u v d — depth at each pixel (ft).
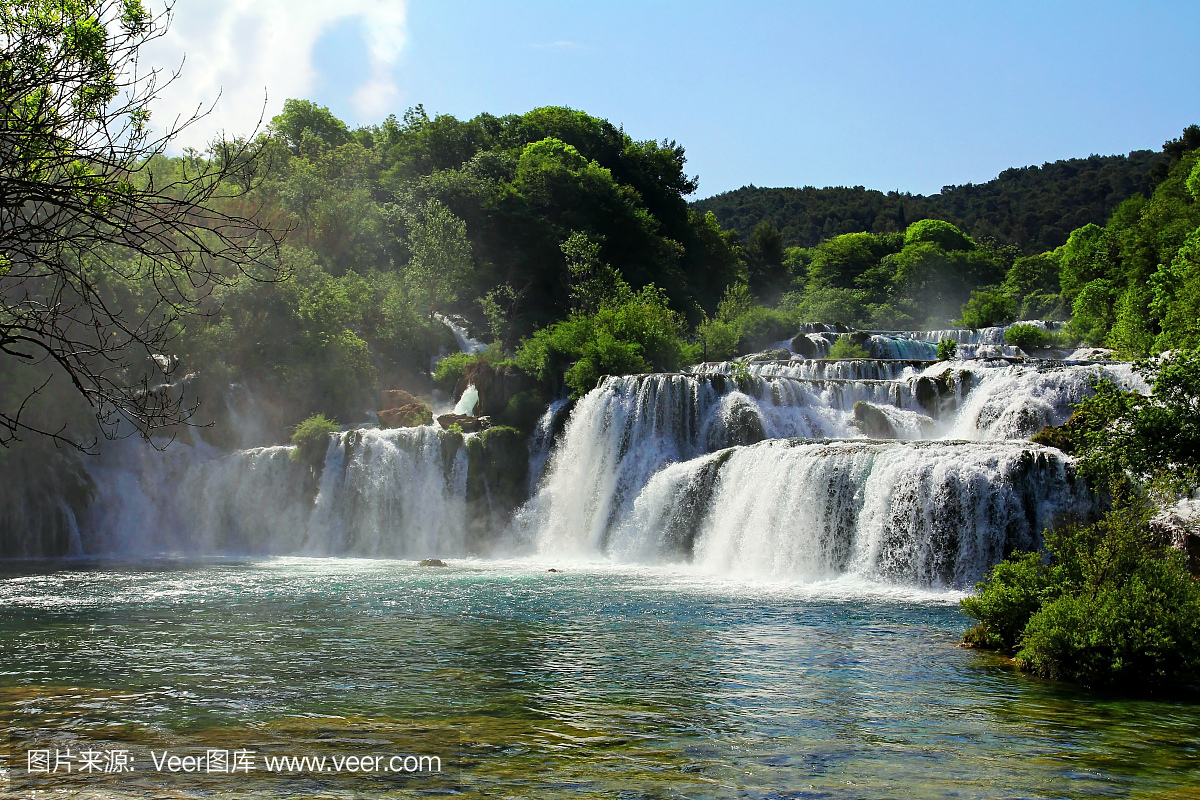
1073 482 98.78
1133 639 57.11
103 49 36.58
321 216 252.62
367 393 192.13
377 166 330.13
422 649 69.77
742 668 63.26
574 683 58.80
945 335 231.91
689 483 134.21
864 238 505.25
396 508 156.46
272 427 177.17
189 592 103.04
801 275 537.24
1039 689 57.41
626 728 48.24
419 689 56.80
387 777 39.52
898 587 104.32
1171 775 40.81
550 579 115.24
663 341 193.67
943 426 144.77
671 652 68.69
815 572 114.62
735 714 51.21
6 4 35.83
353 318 206.08
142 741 44.91
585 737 46.47
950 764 42.29
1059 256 427.33
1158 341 148.15
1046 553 98.17
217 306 175.63
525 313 271.90
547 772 40.55
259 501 161.79
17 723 48.37
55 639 73.61
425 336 222.69
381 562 139.44
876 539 108.99
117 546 156.56
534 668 63.21
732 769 41.39
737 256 435.12
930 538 104.68
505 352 234.58
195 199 37.73
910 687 57.77
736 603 93.50
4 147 33.45
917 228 511.40
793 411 151.12
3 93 33.40
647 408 154.51
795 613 87.56
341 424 182.50
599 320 196.24
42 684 57.67
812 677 60.75
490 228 289.94
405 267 247.50
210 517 162.20
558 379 179.73
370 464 158.71
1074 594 64.69
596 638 74.64
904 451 109.29
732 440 147.84
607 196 322.14
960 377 145.59
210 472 163.73
